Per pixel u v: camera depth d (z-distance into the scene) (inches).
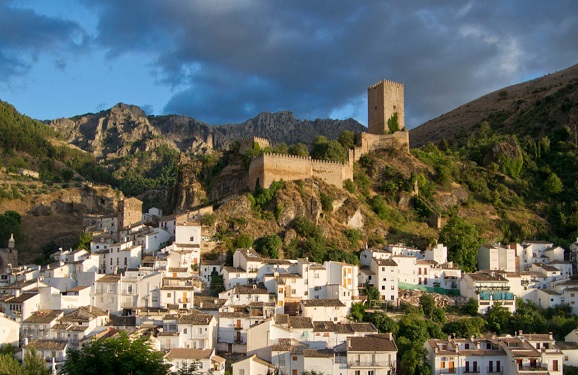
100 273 7317.9
